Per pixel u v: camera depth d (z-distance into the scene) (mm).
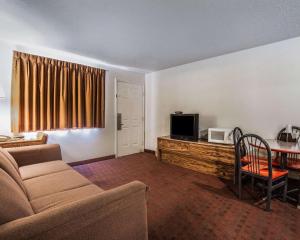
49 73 3234
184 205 2188
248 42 2945
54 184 1706
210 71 3738
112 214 1069
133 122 4801
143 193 1243
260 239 1620
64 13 2078
